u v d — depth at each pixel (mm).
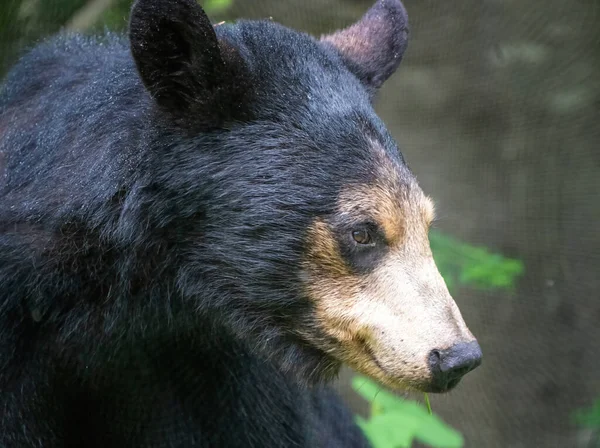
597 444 18250
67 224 8070
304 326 8273
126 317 8406
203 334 8805
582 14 18984
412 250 8016
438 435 10531
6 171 8555
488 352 19125
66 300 8188
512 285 17922
